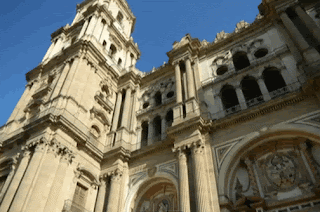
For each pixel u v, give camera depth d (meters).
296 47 22.94
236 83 25.34
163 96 30.83
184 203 18.78
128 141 28.03
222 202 18.22
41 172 20.52
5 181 22.28
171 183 22.88
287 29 23.56
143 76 35.22
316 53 19.67
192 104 24.70
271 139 19.80
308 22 22.61
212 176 19.77
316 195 16.25
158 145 24.59
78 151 24.41
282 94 21.95
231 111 23.98
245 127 21.19
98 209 22.94
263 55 27.19
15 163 22.80
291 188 17.45
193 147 21.33
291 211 16.70
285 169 18.36
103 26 39.16
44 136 22.00
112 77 34.41
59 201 20.91
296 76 22.05
